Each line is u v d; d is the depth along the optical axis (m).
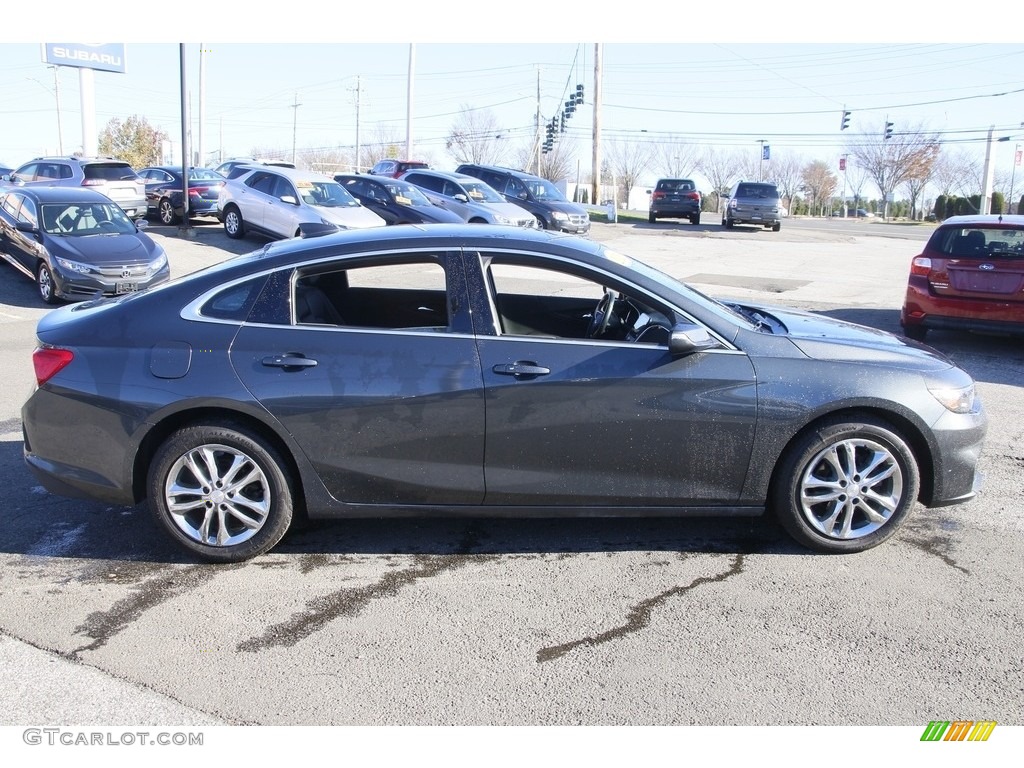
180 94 20.56
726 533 4.59
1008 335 9.33
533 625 3.67
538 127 61.81
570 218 23.67
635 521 4.74
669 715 3.09
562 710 3.11
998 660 3.44
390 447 4.08
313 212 17.80
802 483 4.21
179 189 22.69
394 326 4.37
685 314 4.18
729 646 3.52
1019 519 4.84
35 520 4.71
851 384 4.11
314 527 4.65
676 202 33.16
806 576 4.12
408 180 22.73
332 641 3.54
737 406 4.07
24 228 13.06
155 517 4.18
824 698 3.19
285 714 3.08
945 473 4.27
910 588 4.01
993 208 56.03
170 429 4.19
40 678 3.26
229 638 3.55
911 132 66.81
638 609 3.81
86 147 33.66
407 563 4.25
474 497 4.16
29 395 4.30
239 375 4.03
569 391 4.03
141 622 3.67
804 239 28.31
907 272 19.05
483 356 4.05
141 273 12.65
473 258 4.18
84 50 32.47
